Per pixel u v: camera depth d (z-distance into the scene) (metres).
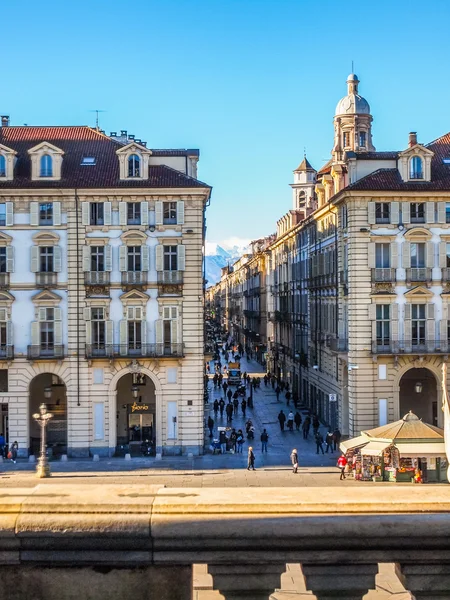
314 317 70.06
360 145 85.19
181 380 52.41
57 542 5.73
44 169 52.66
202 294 53.97
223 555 5.76
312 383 72.62
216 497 5.99
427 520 5.69
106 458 51.53
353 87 86.19
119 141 62.75
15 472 46.81
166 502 5.91
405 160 53.38
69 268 52.19
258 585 5.80
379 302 52.75
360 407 52.62
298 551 5.75
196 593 13.91
